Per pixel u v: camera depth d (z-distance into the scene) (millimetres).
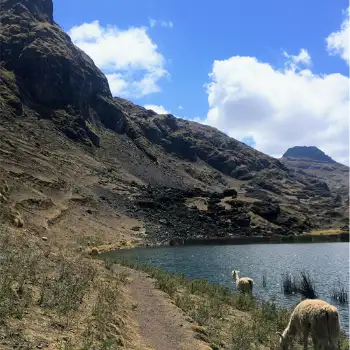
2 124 128750
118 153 179500
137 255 59031
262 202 136250
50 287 13922
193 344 12594
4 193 44594
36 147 120500
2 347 8344
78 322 11344
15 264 14883
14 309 10617
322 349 10539
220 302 20781
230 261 56062
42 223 51312
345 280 38344
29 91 170500
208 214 119375
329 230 141000
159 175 176625
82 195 93375
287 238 112125
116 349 10094
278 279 39125
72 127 165750
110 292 16266
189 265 50875
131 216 100250
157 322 14859
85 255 32531
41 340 9258
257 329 16125
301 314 11492
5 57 177000
